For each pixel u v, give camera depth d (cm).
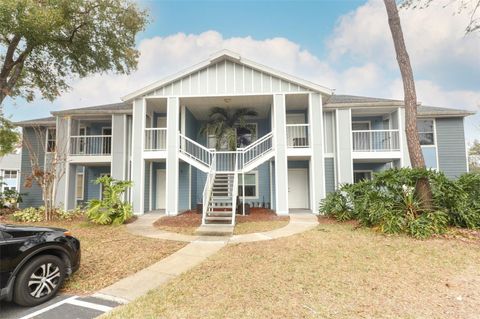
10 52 1063
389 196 777
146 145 1272
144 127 1223
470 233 692
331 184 1342
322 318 301
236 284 404
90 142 1483
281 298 354
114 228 873
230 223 913
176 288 394
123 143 1372
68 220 1035
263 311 318
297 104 1356
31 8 835
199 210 1224
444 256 528
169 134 1205
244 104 1333
